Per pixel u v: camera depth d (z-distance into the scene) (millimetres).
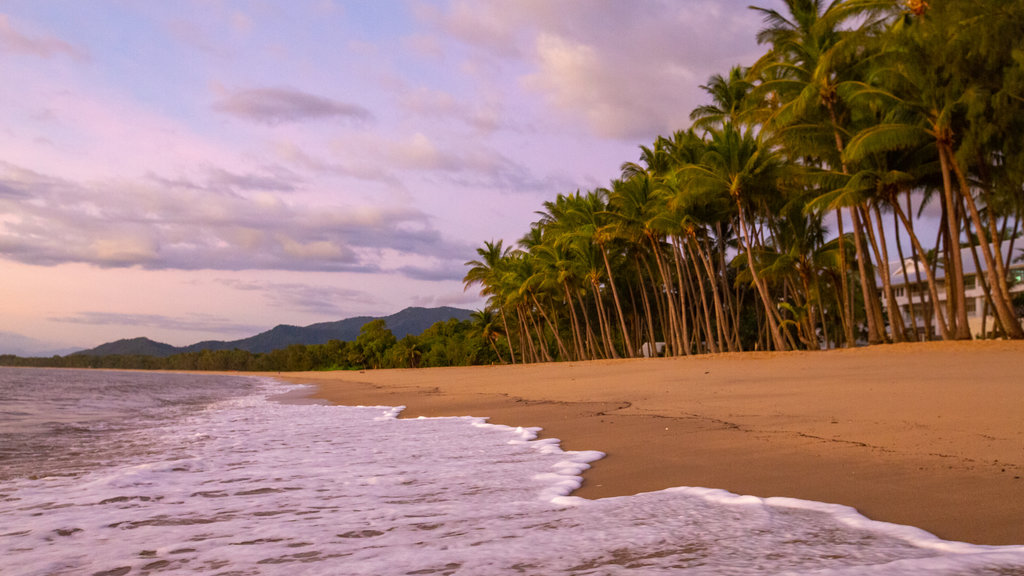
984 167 23594
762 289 28047
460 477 5914
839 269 33125
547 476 5789
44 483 5961
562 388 18172
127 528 4195
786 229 33188
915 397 9445
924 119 22891
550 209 47750
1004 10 20344
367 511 4582
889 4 22656
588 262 44031
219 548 3643
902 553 3152
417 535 3828
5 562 3428
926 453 5715
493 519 4207
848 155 23062
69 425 12125
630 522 3969
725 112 34875
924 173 24844
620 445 7492
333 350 118875
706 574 2840
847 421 7848
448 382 28562
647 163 39500
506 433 9469
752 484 5074
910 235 25453
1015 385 9891
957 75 21625
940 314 26250
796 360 20891
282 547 3631
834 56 23500
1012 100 20672
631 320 56719
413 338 99625
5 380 45219
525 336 70562
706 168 29938
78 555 3557
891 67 22719
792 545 3346
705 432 7969
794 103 24688
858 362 18016
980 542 3355
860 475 5117
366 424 11852
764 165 27812
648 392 14445
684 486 5129
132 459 7527
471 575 2977
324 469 6566
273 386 41438
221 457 7625
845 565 2943
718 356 26719
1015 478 4672
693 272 46625
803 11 26375
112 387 35219
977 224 22156
